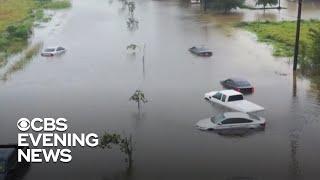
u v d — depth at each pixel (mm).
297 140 34812
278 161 31312
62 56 64312
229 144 34125
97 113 41250
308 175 29328
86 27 87562
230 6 102188
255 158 31797
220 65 58594
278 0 114625
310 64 54781
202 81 51406
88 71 56344
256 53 64750
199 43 71938
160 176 29328
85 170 30344
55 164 31297
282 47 67438
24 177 29500
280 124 38094
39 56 64312
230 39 74688
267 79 52094
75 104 43906
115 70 56656
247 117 37000
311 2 117500
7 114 41375
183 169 30203
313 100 44312
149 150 33188
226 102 42156
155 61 61031
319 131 36469
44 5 116938
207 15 100000
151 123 38562
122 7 115625
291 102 43844
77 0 131500
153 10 109188
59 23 92188
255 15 98688
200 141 34719
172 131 36719
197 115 40250
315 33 55219
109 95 46562
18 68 57906
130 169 30344
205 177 29109
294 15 97312
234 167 30438
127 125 38219
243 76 53406
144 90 48188
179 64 59344
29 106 43531
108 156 32406
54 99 45562
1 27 83312
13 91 48469
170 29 84375
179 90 48000
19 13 102438
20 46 70500
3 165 28672
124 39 75875
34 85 50562
